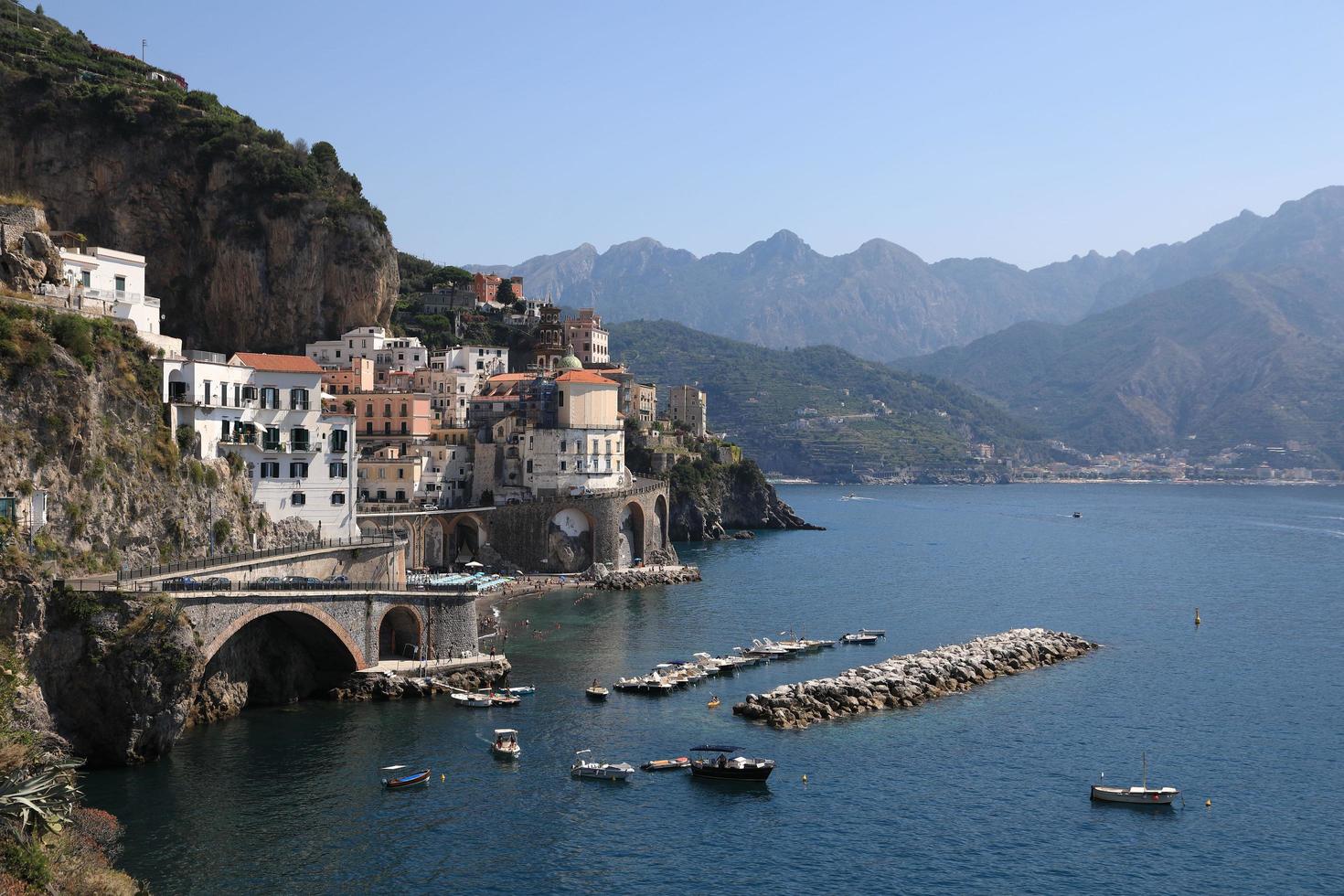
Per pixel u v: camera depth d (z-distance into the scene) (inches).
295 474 5767.7
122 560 4397.1
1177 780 4124.0
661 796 3843.5
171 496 4820.4
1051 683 5482.3
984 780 4082.2
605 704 4869.6
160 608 3806.6
